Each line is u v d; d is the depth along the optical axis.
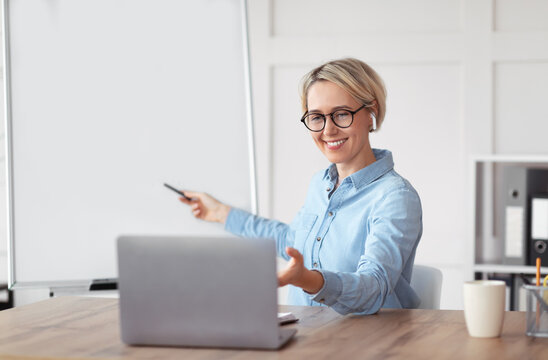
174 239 1.18
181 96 2.28
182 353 1.15
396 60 3.24
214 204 2.23
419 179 3.25
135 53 2.28
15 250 2.23
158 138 2.27
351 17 3.29
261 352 1.14
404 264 1.56
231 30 2.28
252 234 2.14
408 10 3.25
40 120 2.25
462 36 3.19
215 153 2.27
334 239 1.75
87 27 2.27
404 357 1.10
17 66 2.26
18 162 2.25
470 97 3.19
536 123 3.17
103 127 2.26
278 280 1.26
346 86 1.70
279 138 3.35
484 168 3.21
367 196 1.72
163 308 1.19
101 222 2.25
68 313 1.50
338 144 1.74
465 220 3.20
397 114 3.26
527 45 3.14
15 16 2.27
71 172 2.25
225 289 1.16
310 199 1.95
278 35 3.35
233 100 2.27
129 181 2.26
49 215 2.24
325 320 1.39
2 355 1.15
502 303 1.23
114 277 2.24
